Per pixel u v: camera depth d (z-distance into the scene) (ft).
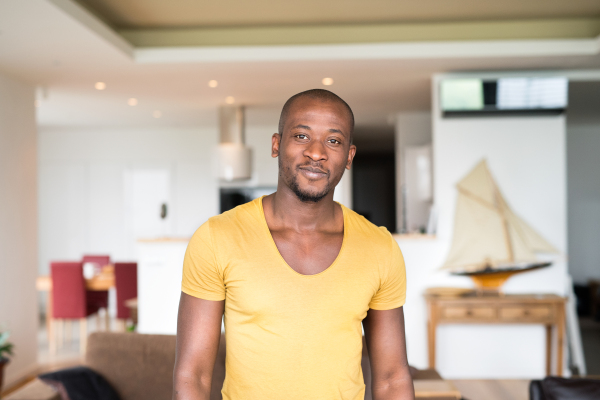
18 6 9.36
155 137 24.36
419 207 19.61
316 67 13.89
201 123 23.08
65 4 9.73
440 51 12.94
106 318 18.01
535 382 6.72
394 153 34.04
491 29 13.64
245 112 20.30
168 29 13.92
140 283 14.05
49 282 16.85
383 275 3.75
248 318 3.45
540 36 13.53
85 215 24.41
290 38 13.89
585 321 20.84
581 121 21.63
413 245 14.51
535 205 14.40
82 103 18.43
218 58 13.16
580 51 12.68
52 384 6.88
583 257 23.13
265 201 3.85
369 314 3.99
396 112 20.72
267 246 3.54
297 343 3.41
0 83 13.74
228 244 3.51
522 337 14.30
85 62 13.03
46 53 12.19
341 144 3.57
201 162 24.26
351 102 18.69
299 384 3.42
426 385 7.29
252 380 3.44
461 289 13.91
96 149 24.45
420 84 15.90
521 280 14.38
